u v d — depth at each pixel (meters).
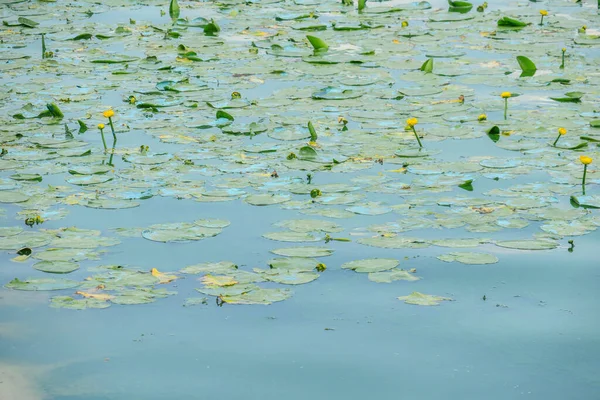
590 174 8.48
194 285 6.59
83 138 9.70
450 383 5.40
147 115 10.44
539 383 5.39
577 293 6.42
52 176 8.68
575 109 10.36
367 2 16.52
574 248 7.09
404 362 5.63
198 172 8.73
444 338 5.89
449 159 8.95
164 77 11.86
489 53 12.89
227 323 6.09
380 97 10.95
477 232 7.38
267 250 7.11
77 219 7.72
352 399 5.24
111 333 6.00
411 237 7.30
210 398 5.27
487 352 5.73
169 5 16.27
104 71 12.25
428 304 6.29
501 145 9.30
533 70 11.90
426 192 8.16
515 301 6.34
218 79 11.77
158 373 5.54
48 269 6.82
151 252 7.11
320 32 14.29
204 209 7.91
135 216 7.77
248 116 10.33
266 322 6.10
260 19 15.26
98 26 14.83
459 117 10.17
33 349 5.82
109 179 8.58
